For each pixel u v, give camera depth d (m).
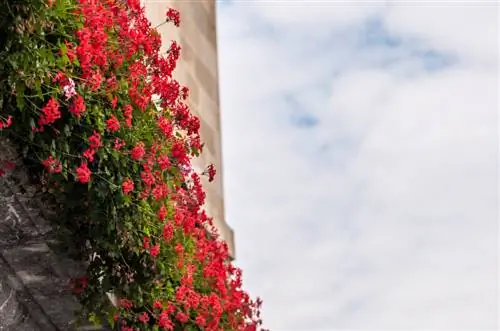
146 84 7.02
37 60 5.42
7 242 6.37
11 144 5.68
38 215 6.21
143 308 7.12
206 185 11.27
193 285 8.18
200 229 8.66
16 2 5.25
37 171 5.89
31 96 5.46
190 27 11.34
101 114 6.02
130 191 6.46
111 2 6.74
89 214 6.14
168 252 7.09
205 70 11.76
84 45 5.77
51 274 6.59
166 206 7.14
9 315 6.64
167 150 7.25
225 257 9.14
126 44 6.73
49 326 6.96
